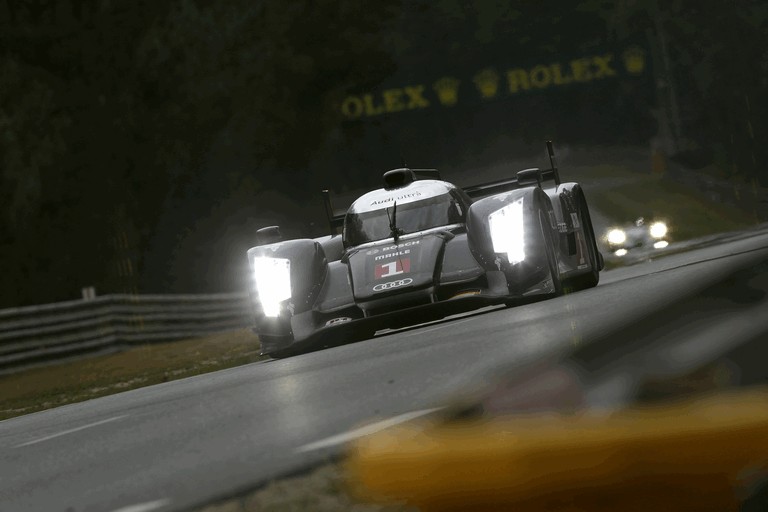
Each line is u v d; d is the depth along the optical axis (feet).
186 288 457.68
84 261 420.36
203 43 441.68
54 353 263.90
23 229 403.75
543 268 102.78
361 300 103.76
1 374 252.01
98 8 430.20
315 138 489.26
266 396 63.62
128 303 291.99
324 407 51.93
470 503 13.74
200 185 456.86
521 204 104.12
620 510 13.07
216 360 172.24
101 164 422.41
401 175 116.67
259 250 112.27
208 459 43.47
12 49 420.36
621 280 126.41
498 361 52.31
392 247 107.34
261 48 452.76
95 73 428.56
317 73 493.36
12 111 407.44
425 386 50.60
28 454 62.18
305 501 29.89
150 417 67.31
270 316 108.99
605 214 590.14
